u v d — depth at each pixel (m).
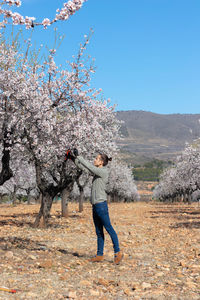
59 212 24.64
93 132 14.14
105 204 7.42
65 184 14.04
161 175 78.31
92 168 7.35
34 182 42.44
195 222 18.14
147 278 6.12
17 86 10.95
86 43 12.13
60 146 12.50
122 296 4.95
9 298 4.54
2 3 6.17
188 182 41.53
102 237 7.64
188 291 5.21
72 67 12.21
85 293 5.05
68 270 6.50
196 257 8.20
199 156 35.41
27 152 13.94
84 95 12.37
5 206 36.78
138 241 11.02
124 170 62.91
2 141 11.66
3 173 11.85
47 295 4.83
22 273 5.94
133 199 96.31
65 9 6.39
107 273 6.45
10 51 11.22
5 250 8.02
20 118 11.38
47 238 10.84
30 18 6.41
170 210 32.59
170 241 11.13
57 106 12.41
